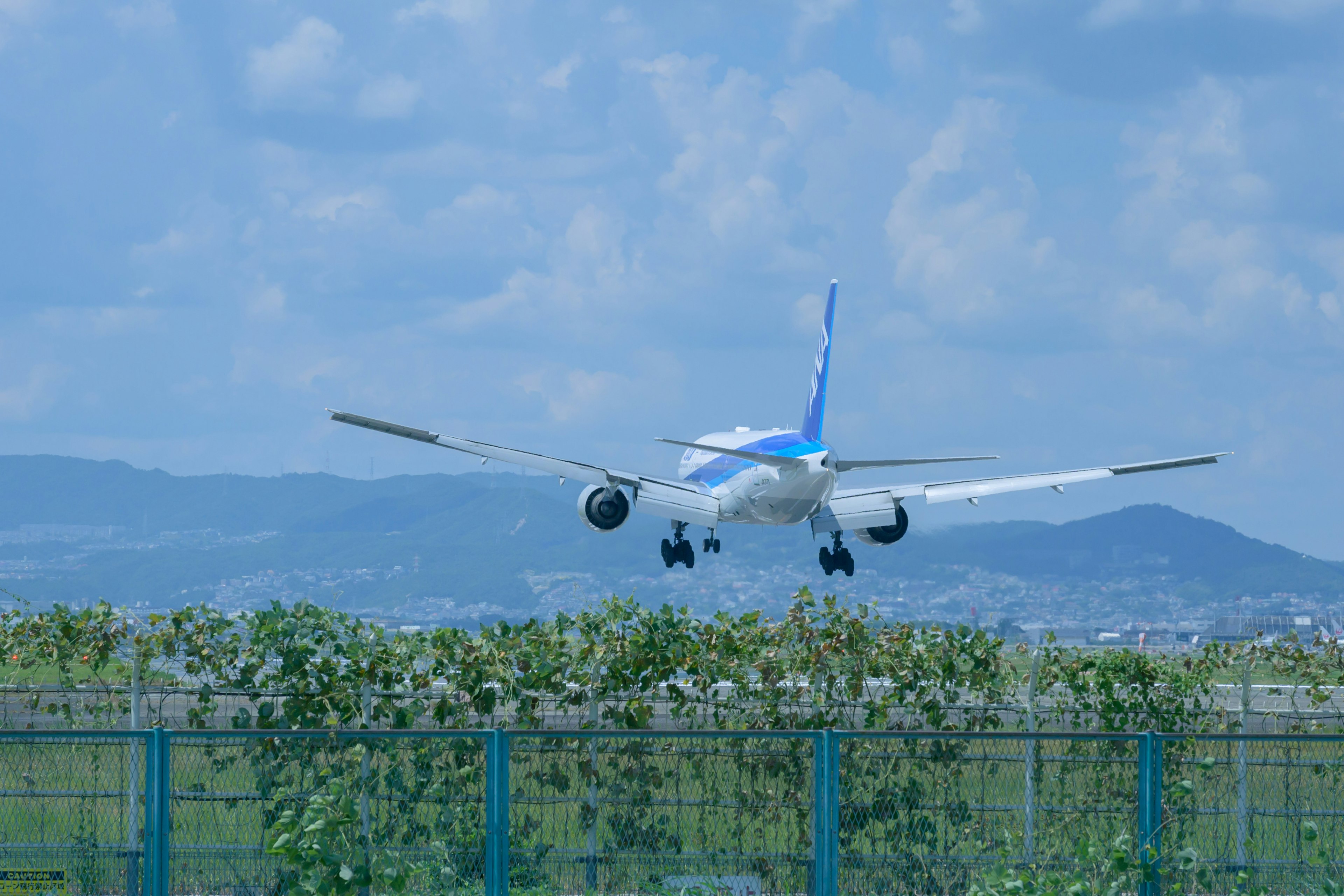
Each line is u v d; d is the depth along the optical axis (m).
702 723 63.25
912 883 51.91
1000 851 48.91
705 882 52.00
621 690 61.81
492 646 60.91
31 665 66.44
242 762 58.91
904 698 64.31
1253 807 57.53
